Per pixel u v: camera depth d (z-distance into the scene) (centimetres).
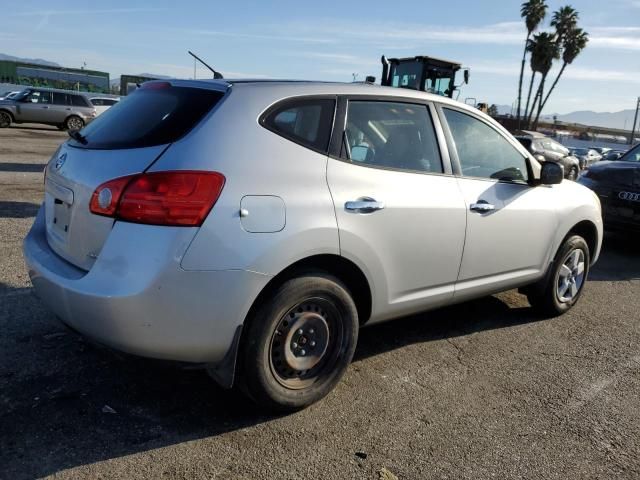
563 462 283
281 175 284
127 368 342
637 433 314
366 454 278
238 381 293
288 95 304
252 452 273
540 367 389
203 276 258
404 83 1592
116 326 256
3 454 257
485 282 400
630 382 375
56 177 312
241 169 271
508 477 269
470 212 372
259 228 270
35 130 2273
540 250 438
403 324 450
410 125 357
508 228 402
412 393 340
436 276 362
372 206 313
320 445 282
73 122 2317
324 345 312
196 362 273
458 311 489
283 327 294
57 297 276
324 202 295
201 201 256
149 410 301
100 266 260
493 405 333
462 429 306
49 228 321
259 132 286
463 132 390
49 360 344
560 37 5247
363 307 337
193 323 261
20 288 451
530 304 488
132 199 254
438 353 400
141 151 270
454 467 273
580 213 471
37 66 4756
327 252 296
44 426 280
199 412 303
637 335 462
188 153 263
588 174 793
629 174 745
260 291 274
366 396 332
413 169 351
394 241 329
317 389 311
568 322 482
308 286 292
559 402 343
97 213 265
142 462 259
